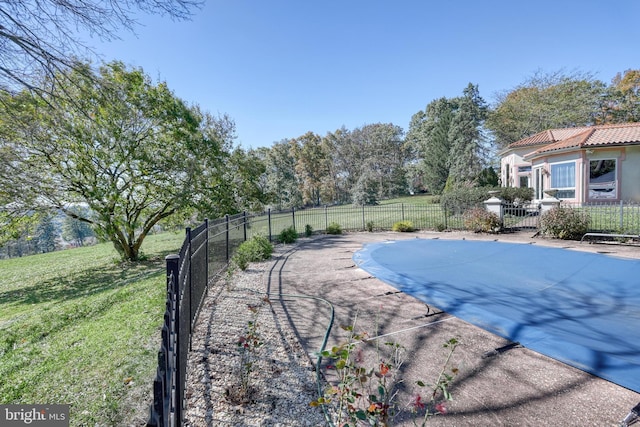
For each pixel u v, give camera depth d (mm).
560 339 3387
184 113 12625
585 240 9500
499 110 27953
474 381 2707
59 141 9219
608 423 2156
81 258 14789
